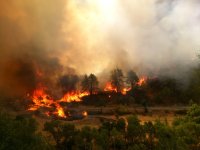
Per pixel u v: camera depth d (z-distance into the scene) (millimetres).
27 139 24266
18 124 24281
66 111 94438
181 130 41094
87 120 78500
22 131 24109
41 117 81000
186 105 106000
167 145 35656
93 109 101000
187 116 49594
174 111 93625
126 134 39031
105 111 96625
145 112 93062
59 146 37156
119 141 37875
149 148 37344
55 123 39688
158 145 35938
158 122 40156
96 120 78562
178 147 35938
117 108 100125
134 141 38594
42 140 26359
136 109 99062
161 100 111750
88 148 36812
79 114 90312
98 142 37438
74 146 36625
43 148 25547
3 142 22453
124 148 37531
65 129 39219
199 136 41469
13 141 22891
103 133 38156
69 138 38625
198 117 47719
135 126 39188
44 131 39562
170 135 37062
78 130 40000
